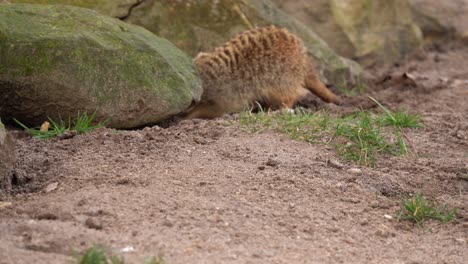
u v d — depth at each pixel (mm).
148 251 7691
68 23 12516
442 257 8391
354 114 14086
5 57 11758
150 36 13477
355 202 9758
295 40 15828
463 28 24016
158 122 12969
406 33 21312
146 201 9031
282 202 9445
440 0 24469
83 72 12086
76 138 11477
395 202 9953
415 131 13055
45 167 10445
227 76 15148
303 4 19562
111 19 13234
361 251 8359
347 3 19875
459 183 10859
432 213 9562
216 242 8086
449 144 12508
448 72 19938
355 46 19906
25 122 12203
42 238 7801
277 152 11273
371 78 18438
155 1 15531
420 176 10945
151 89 12586
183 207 8945
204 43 16062
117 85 12352
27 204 9047
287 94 15656
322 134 12141
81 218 8453
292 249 8156
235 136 12016
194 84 13430
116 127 12469
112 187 9555
